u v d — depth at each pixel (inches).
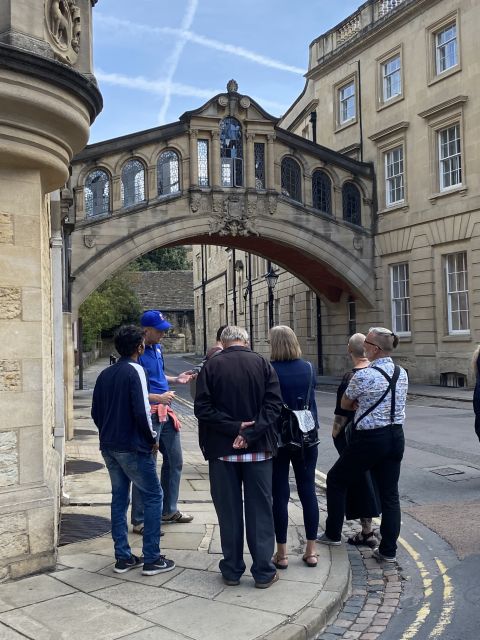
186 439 475.5
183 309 2615.7
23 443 191.0
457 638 155.3
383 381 200.8
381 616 169.8
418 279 899.4
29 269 193.9
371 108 988.6
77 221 834.8
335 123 1079.0
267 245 989.2
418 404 696.4
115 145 849.5
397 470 207.3
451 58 849.5
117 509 191.8
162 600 169.3
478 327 800.3
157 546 188.5
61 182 213.0
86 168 842.2
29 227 194.7
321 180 967.0
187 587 178.5
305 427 193.3
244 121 908.0
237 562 180.5
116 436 187.2
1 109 180.1
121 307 1675.7
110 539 223.8
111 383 190.7
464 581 192.4
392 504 207.3
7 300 189.6
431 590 186.7
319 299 1153.4
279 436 193.2
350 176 971.3
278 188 929.5
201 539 222.2
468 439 443.8
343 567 195.5
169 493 241.1
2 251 189.3
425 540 232.8
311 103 1149.1
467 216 815.7
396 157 951.0
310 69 1143.0
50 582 181.9
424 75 880.9
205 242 984.3
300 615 160.6
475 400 300.0
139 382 187.2
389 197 964.6
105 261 847.7
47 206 247.3
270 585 179.6
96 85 216.4
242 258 1649.9
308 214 945.5
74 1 208.7
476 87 799.1
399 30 927.0
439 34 870.4
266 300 1449.3
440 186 867.4
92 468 350.0
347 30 1048.8
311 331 1210.0
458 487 309.3
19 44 182.9
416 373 901.8
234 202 906.1
